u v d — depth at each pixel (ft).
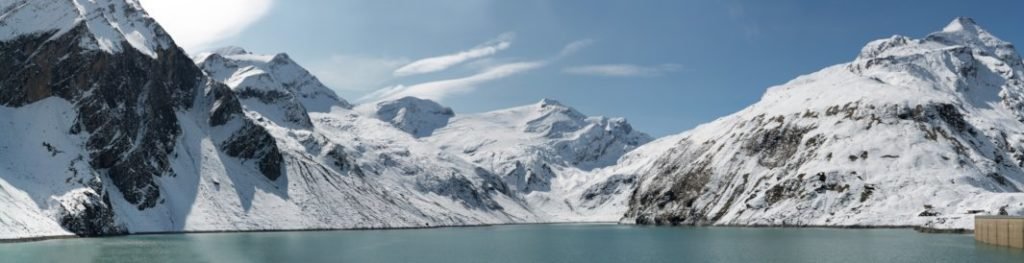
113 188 538.47
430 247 419.13
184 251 352.49
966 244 374.02
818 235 478.18
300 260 323.57
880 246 368.89
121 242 407.23
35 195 448.65
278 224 640.99
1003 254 316.81
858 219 586.04
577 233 624.18
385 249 397.39
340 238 506.89
